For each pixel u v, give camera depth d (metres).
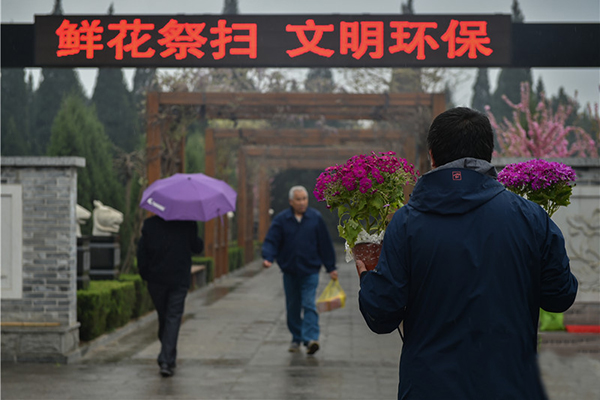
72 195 7.92
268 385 6.57
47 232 7.88
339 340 9.26
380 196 2.91
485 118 2.59
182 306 7.21
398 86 15.88
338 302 8.09
